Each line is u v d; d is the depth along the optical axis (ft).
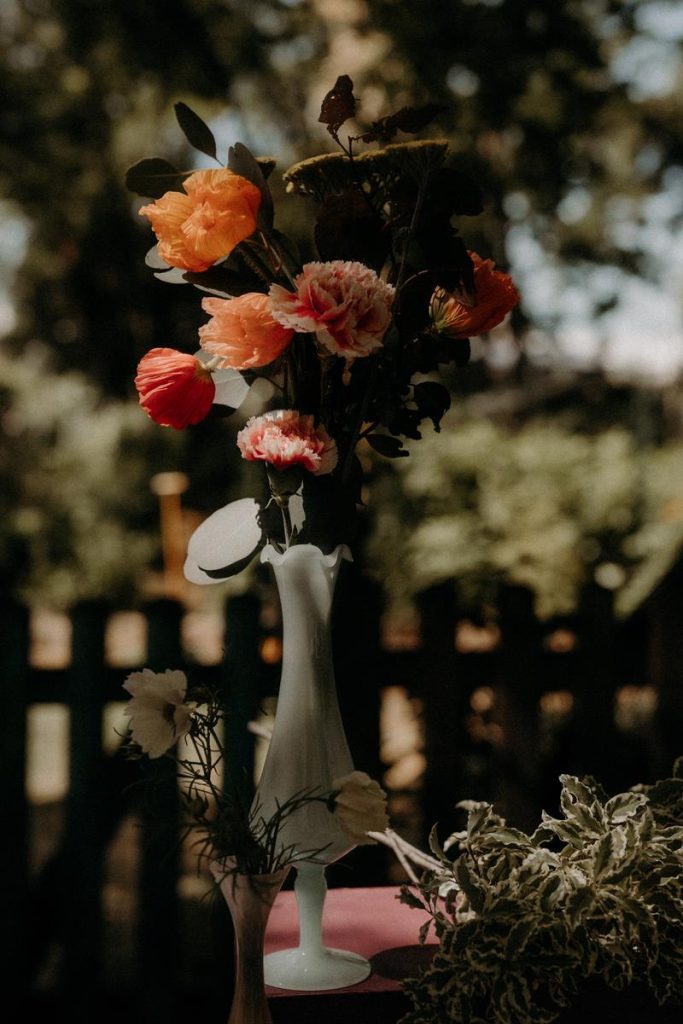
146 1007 8.57
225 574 4.27
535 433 11.91
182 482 15.66
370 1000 4.05
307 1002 4.01
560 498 10.98
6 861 8.49
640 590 9.80
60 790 17.81
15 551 16.69
